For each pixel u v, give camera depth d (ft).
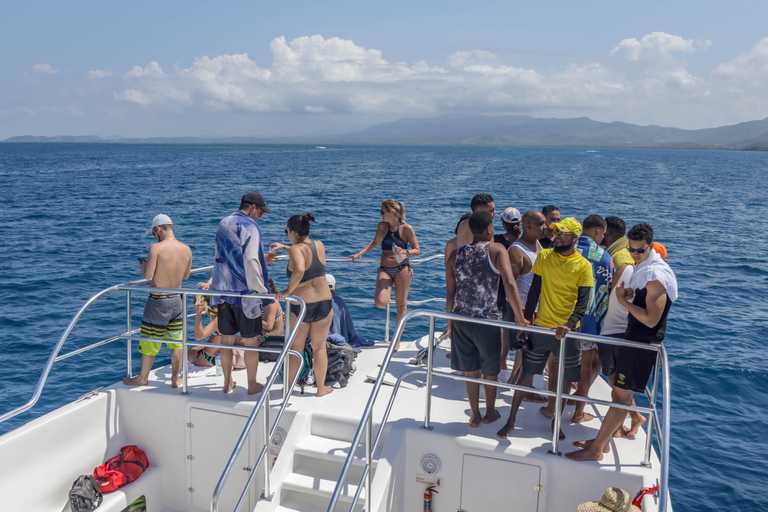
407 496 14.58
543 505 13.58
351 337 21.98
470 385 14.80
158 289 15.80
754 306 50.06
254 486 15.39
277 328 19.49
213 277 16.20
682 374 35.22
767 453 26.78
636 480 12.88
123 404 16.12
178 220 95.35
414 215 104.94
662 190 183.11
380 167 313.12
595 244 15.42
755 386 33.81
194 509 16.03
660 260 13.26
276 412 15.43
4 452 12.89
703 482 24.52
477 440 14.01
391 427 14.64
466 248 14.82
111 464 15.12
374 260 22.38
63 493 14.29
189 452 15.87
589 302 13.65
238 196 139.85
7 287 53.36
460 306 14.69
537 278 14.66
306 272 15.71
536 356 14.15
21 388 33.01
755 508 22.82
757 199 156.25
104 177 213.66
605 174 282.15
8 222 94.43
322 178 213.25
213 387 16.71
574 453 13.53
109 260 65.62
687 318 46.19
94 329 42.24
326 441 14.93
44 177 213.66
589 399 13.03
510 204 132.46
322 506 13.78
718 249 77.61
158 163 349.61
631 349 13.25
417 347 21.77
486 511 14.06
